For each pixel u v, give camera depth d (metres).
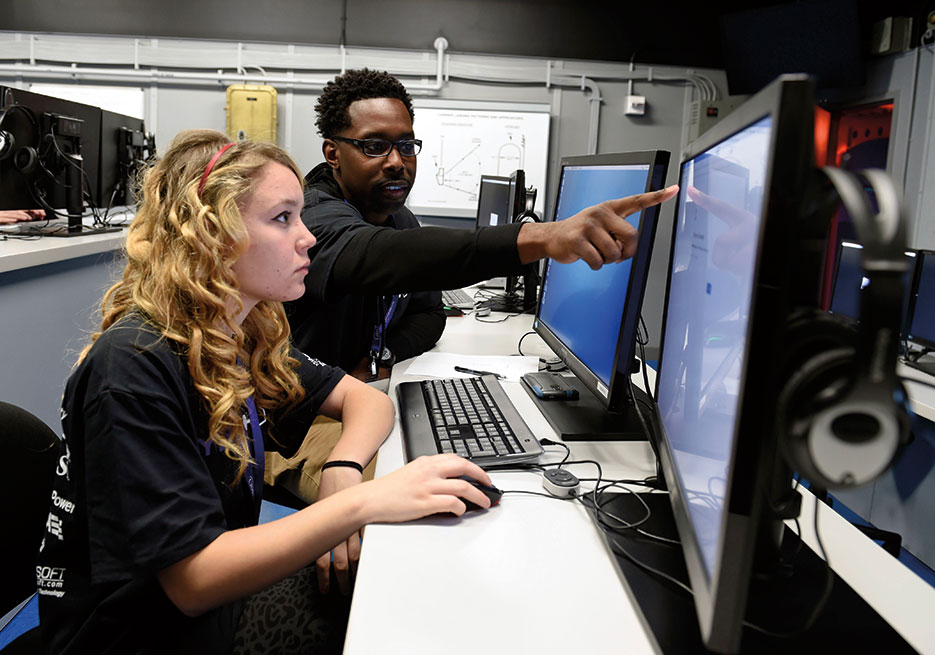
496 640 0.58
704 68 4.63
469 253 1.01
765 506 0.61
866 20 4.10
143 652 0.78
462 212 4.68
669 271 0.95
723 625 0.43
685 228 0.84
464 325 2.17
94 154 2.92
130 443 0.70
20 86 4.39
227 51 4.42
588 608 0.63
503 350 1.78
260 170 0.81
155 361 0.75
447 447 1.00
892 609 0.65
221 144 0.84
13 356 2.03
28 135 2.42
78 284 2.41
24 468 0.89
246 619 0.94
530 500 0.87
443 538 0.76
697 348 0.68
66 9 4.37
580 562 0.72
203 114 4.49
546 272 1.49
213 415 0.79
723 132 0.62
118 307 0.83
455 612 0.62
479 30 4.55
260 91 4.30
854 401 0.39
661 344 0.96
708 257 0.66
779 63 4.07
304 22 4.48
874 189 0.40
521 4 4.54
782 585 0.67
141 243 0.83
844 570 0.71
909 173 3.81
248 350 1.00
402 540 0.75
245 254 0.81
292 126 4.53
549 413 1.20
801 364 0.41
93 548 0.70
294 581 1.02
